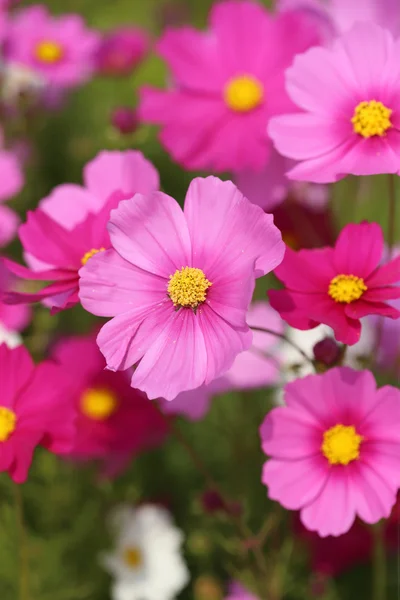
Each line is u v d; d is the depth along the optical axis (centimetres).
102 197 69
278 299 63
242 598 81
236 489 88
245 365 80
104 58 110
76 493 89
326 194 88
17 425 67
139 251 61
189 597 88
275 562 82
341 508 63
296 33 82
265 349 81
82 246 66
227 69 82
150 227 61
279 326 82
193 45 83
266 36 82
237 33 82
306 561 87
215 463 94
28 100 107
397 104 66
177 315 61
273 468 64
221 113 81
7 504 87
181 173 120
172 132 81
